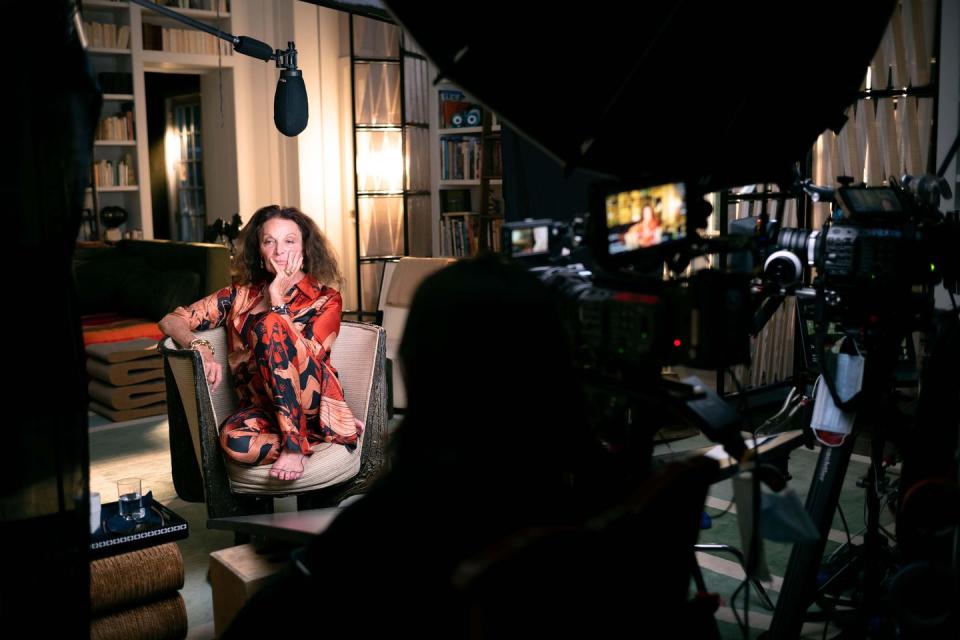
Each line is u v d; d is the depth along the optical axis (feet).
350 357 10.99
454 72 4.73
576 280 5.39
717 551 10.59
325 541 3.40
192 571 10.59
